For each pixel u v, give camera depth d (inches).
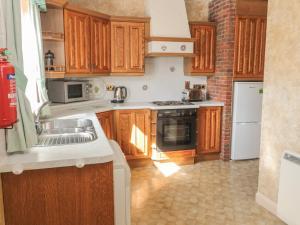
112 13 166.4
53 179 59.9
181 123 160.7
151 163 163.2
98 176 62.2
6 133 61.3
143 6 171.2
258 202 115.1
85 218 62.7
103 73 154.8
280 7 100.3
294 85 96.2
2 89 48.2
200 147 168.7
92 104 155.9
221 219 103.0
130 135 156.2
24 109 64.1
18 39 62.8
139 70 164.1
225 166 161.5
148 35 163.0
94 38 146.3
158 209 110.2
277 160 105.3
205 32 172.1
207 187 131.3
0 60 49.1
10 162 57.2
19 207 59.0
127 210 70.0
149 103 168.2
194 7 180.4
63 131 95.2
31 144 67.0
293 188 91.1
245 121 168.9
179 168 158.1
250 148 172.2
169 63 180.5
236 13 161.3
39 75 100.9
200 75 177.3
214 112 169.0
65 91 137.0
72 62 134.0
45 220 60.6
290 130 98.7
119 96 169.3
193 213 107.3
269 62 107.5
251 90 167.0
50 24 126.6
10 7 60.0
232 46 163.8
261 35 167.9
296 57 94.8
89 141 75.9
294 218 91.1
